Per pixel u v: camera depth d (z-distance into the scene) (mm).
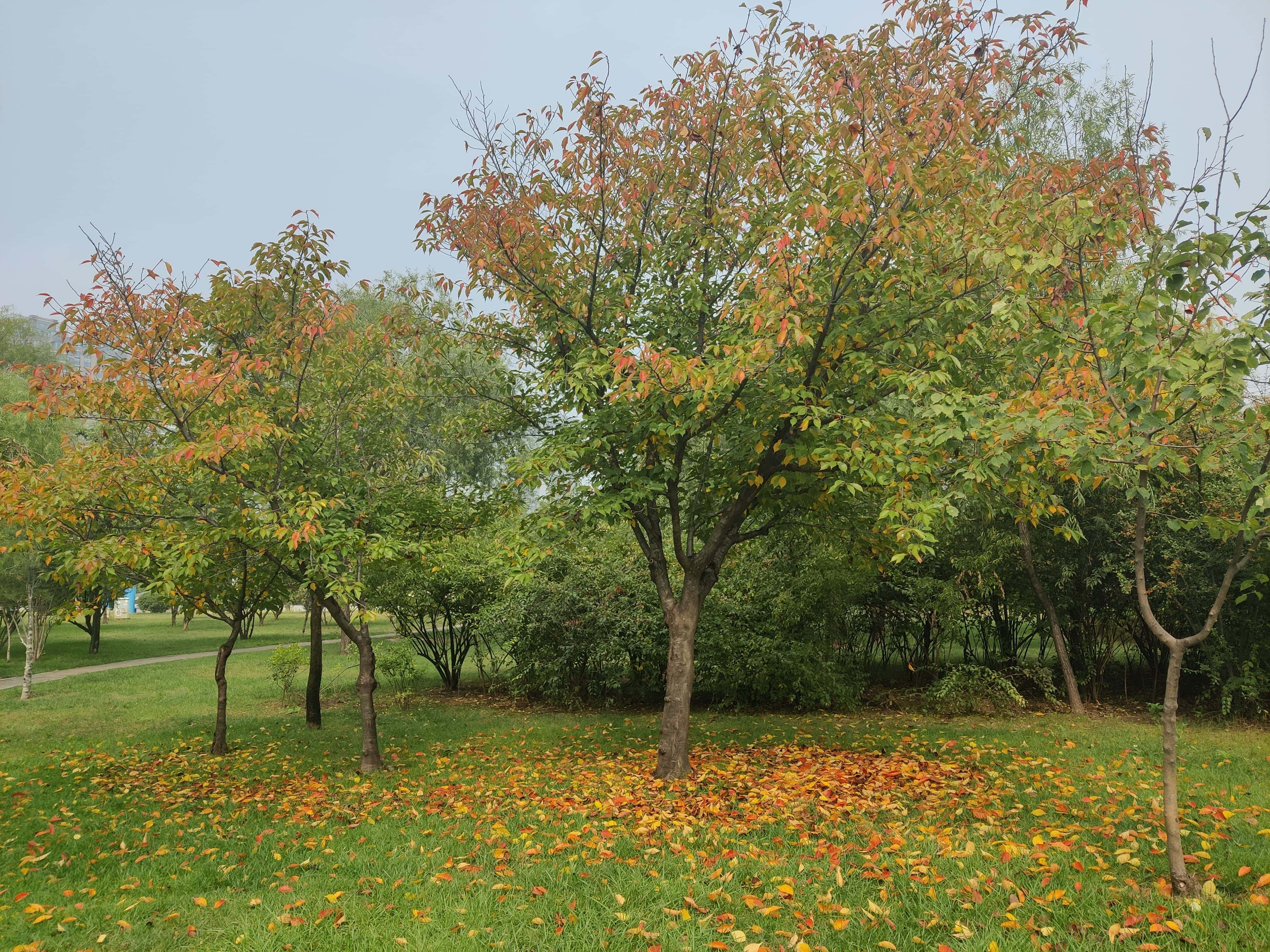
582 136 7488
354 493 8797
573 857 5332
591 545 13242
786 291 6000
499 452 10289
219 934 4336
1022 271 5410
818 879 4797
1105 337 4320
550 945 4066
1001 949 3752
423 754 9359
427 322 8938
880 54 6523
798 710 12055
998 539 11188
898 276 6398
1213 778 7121
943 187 6242
